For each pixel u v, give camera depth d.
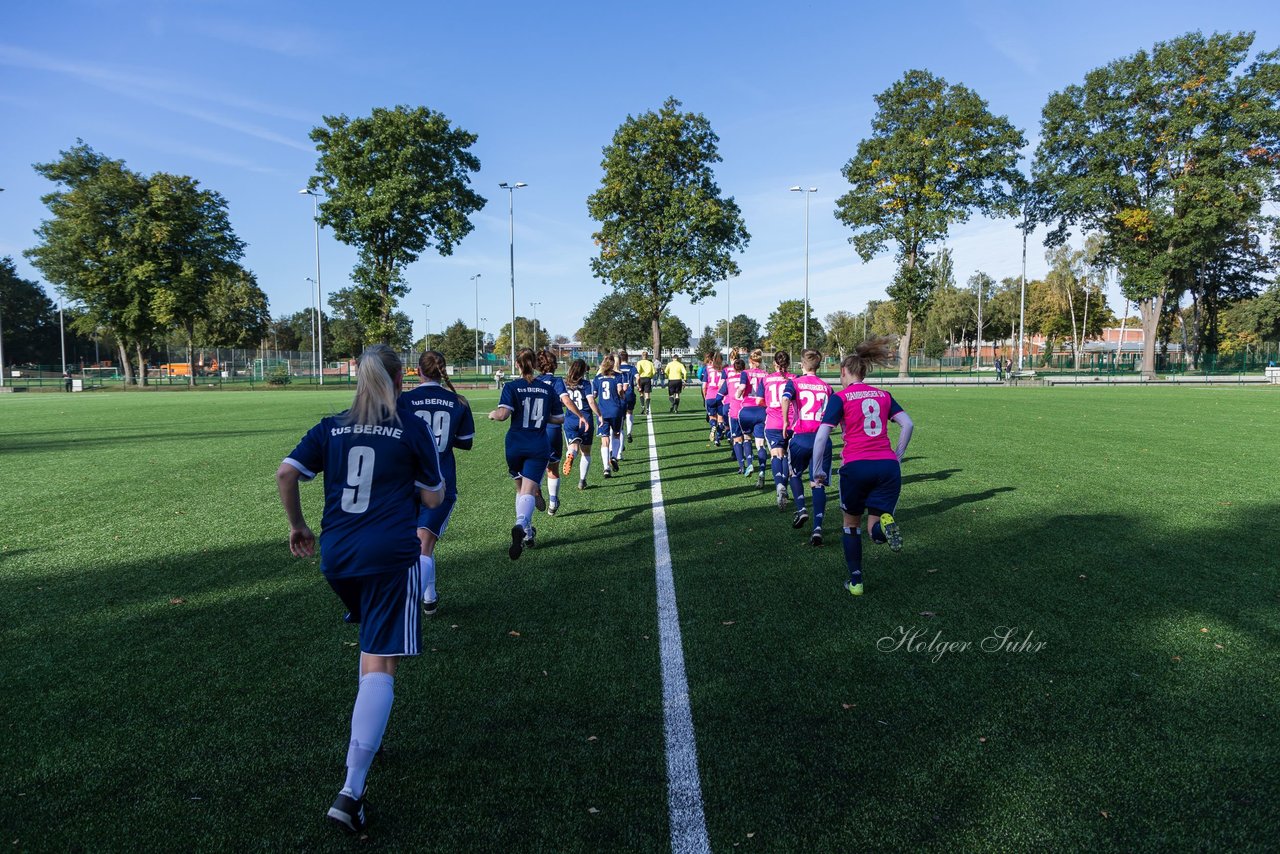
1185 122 40.41
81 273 47.56
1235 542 6.43
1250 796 2.75
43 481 10.40
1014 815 2.66
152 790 2.89
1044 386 40.44
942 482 9.65
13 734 3.32
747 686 3.73
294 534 2.98
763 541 6.76
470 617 4.81
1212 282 55.06
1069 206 44.66
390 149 42.84
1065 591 5.16
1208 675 3.79
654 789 2.86
